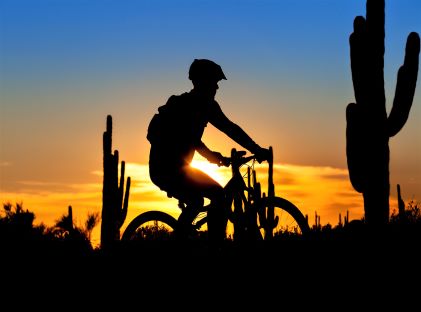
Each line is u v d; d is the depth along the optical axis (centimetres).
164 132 773
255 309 718
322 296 726
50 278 823
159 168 775
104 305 761
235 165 797
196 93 779
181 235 783
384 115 1205
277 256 775
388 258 798
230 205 784
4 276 827
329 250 812
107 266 809
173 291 766
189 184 775
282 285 746
